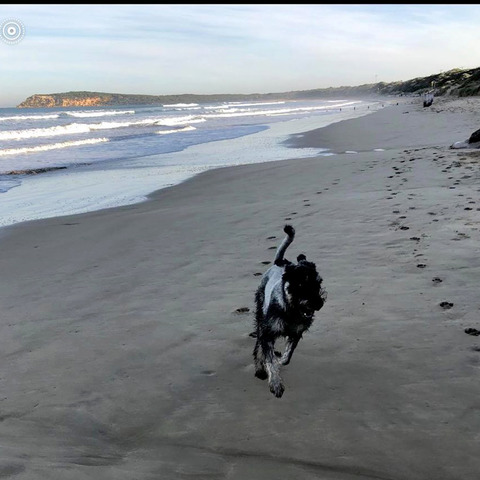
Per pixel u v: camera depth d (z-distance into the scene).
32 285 7.51
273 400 4.04
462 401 3.80
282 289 4.07
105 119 77.62
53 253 9.27
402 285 6.01
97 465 3.15
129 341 5.28
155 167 21.58
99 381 4.50
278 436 3.57
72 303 6.59
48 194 16.14
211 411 3.95
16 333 5.73
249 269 7.20
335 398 4.00
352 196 11.10
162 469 3.15
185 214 11.51
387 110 65.25
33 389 4.41
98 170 21.38
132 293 6.75
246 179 15.98
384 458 3.26
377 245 7.52
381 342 4.80
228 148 28.34
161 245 9.08
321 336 5.03
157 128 50.56
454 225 7.96
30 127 56.53
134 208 13.23
